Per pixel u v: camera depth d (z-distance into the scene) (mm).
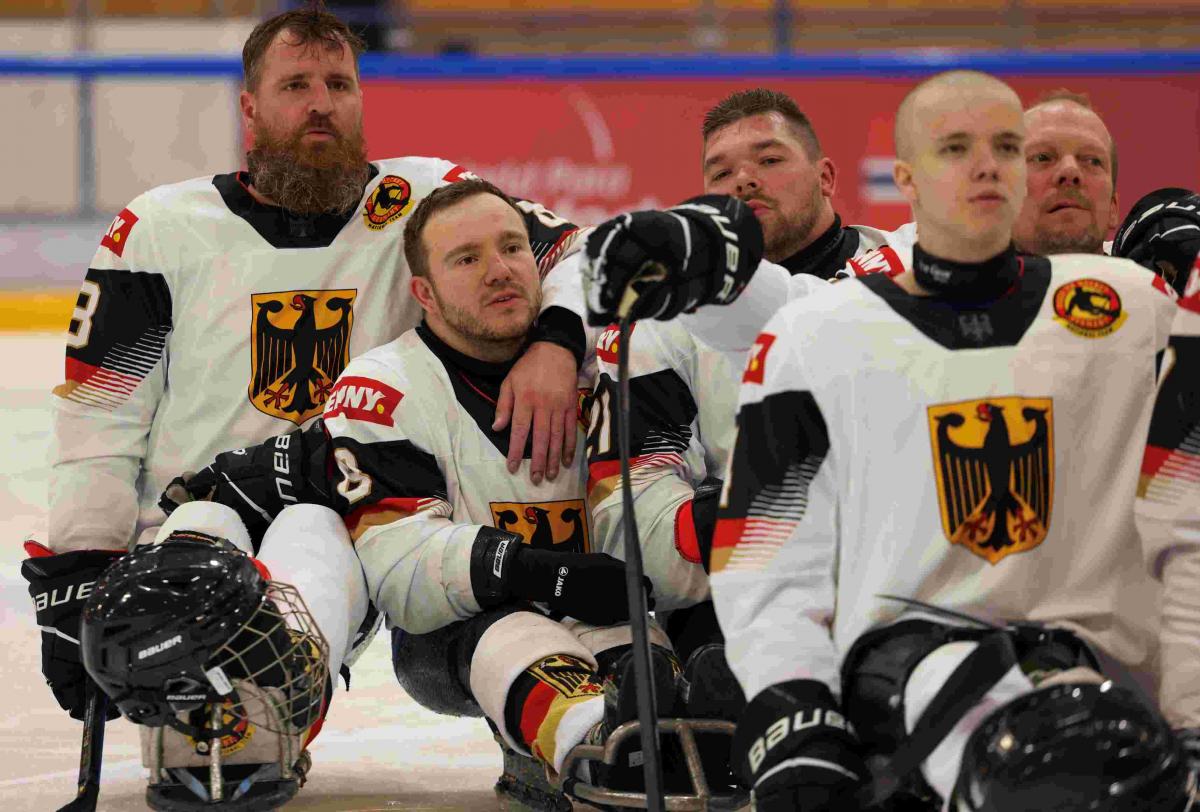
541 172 23969
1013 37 26031
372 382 7383
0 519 13531
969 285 5492
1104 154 7547
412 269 7621
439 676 7266
